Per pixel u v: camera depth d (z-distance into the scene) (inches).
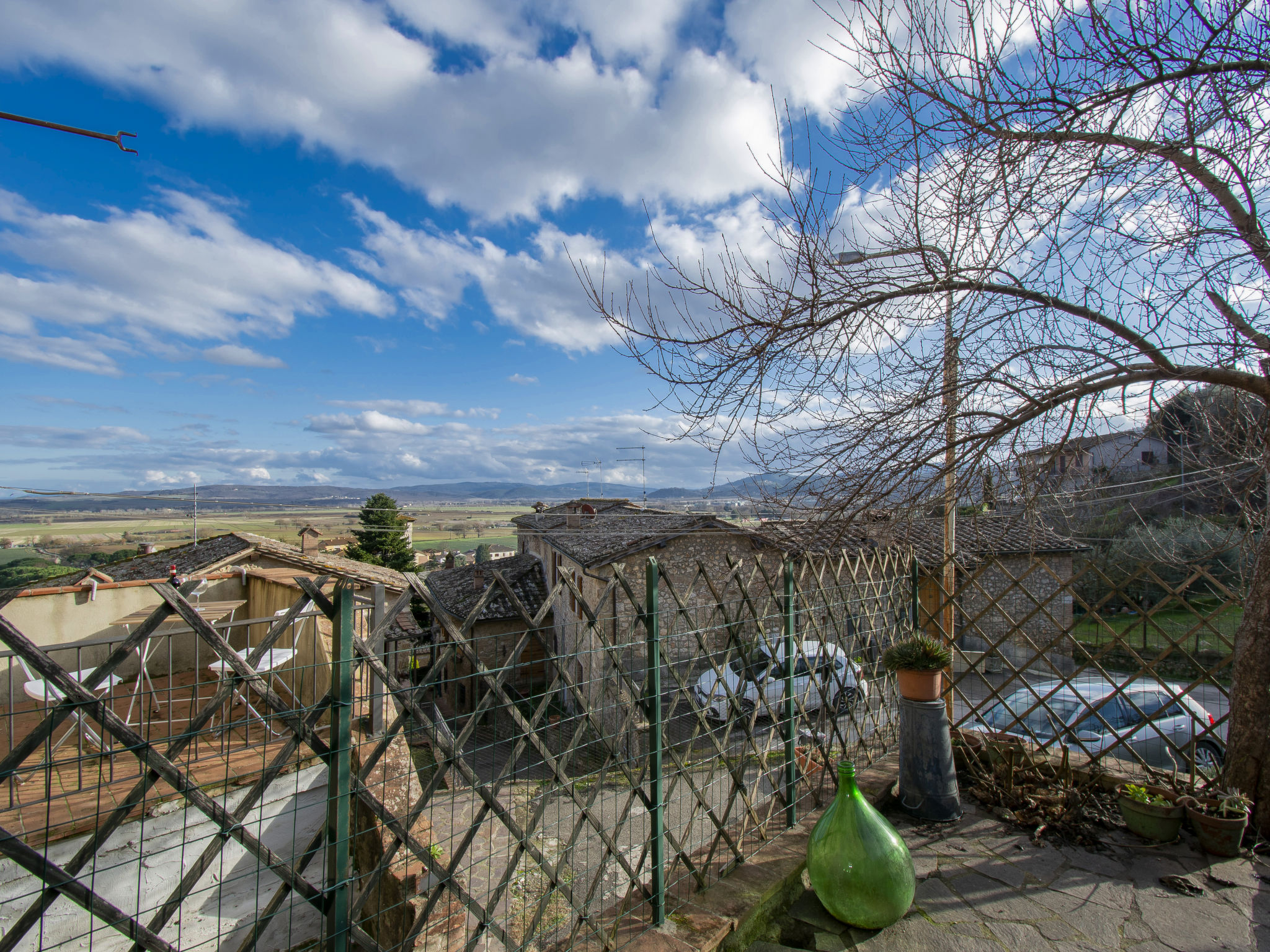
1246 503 173.0
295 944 184.4
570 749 102.0
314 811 197.3
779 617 150.6
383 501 1310.3
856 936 120.6
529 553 1062.4
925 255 149.9
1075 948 116.1
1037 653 186.2
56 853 154.8
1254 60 125.0
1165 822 150.3
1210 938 118.0
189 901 171.0
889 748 199.6
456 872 89.0
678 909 120.2
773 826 153.3
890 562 201.5
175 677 304.3
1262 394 144.4
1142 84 128.1
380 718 169.8
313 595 78.3
